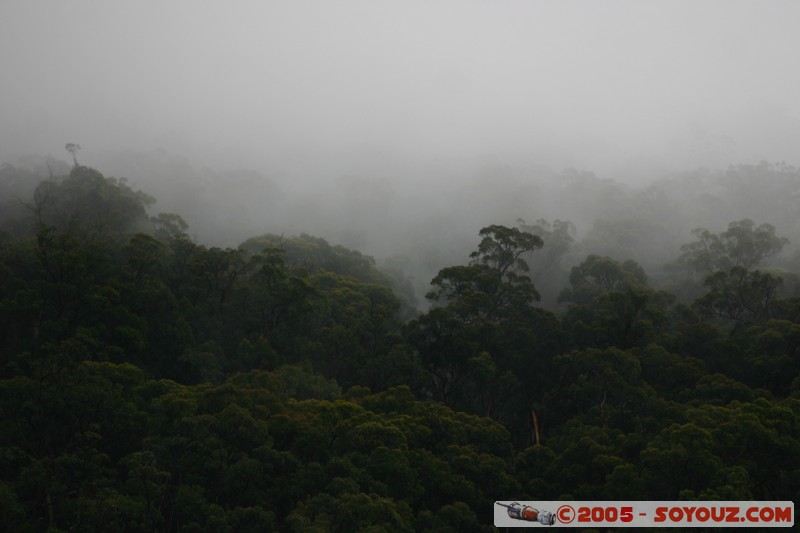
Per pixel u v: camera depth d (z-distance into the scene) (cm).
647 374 6588
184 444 4150
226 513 3769
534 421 6544
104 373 4822
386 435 4538
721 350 6769
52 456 4234
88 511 3562
